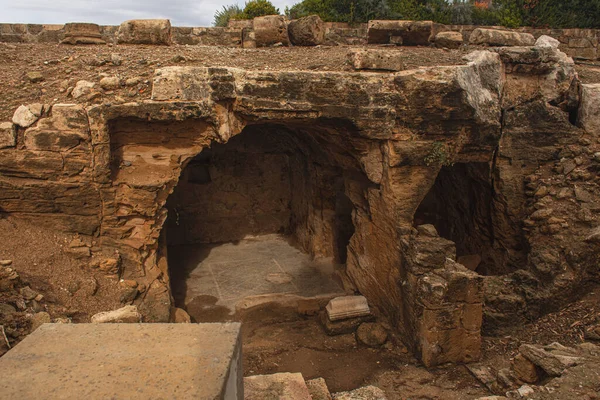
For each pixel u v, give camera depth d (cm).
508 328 669
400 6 1506
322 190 1020
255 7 1617
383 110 688
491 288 689
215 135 660
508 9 1501
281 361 665
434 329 603
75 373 217
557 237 706
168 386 207
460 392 566
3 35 1055
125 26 830
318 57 786
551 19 1448
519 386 533
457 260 896
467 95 703
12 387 207
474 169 827
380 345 693
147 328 259
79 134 595
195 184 1193
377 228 776
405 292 666
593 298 679
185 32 1059
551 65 798
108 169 612
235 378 239
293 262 1076
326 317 754
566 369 484
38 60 718
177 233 1198
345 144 763
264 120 677
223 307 853
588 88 797
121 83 635
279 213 1277
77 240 627
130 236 659
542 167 791
